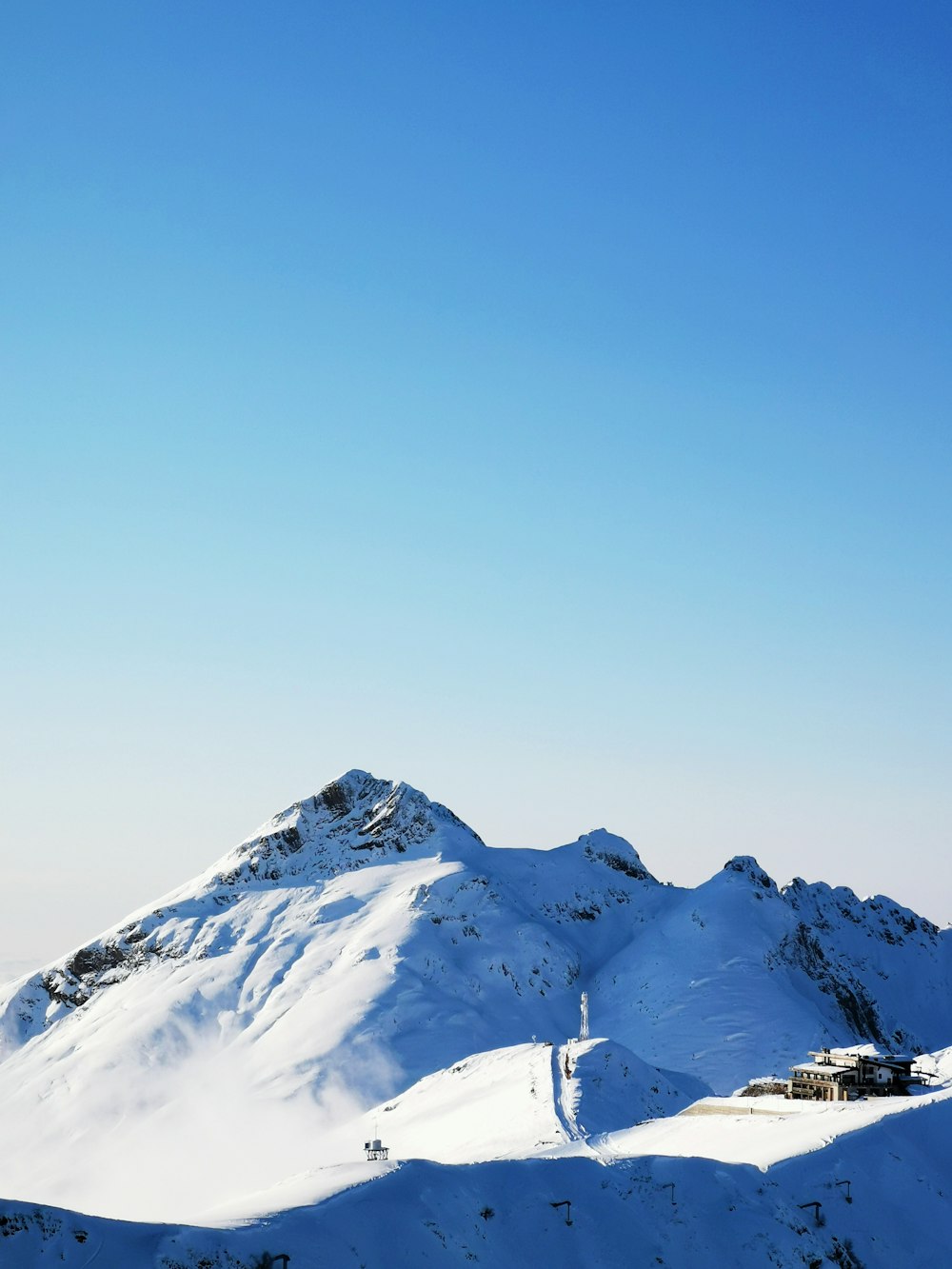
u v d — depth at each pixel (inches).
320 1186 3654.0
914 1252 4035.4
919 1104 4928.6
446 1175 3772.1
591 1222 3754.9
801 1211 4084.6
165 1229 3034.0
